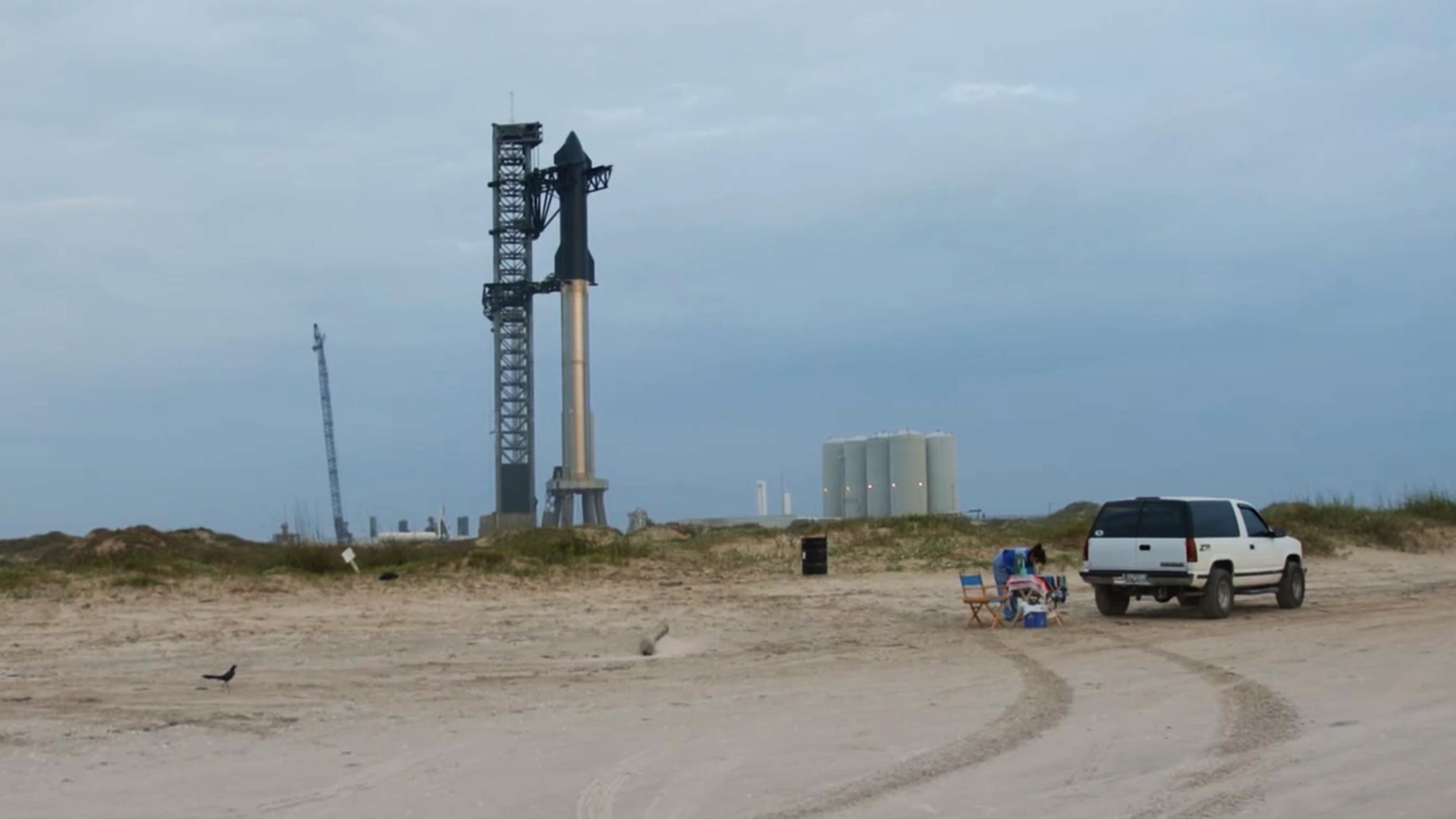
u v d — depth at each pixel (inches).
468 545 1560.0
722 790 371.2
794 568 1330.0
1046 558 991.0
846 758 413.7
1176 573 839.1
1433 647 682.8
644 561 1375.5
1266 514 1631.4
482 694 573.3
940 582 1178.6
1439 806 338.6
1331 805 341.1
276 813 352.2
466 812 350.6
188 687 594.6
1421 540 1550.2
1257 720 471.8
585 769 403.2
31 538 1758.1
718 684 598.5
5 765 418.6
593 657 708.7
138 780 394.3
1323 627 792.9
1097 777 380.2
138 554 1364.4
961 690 564.4
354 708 534.6
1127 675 601.0
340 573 1247.5
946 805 348.8
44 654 711.7
